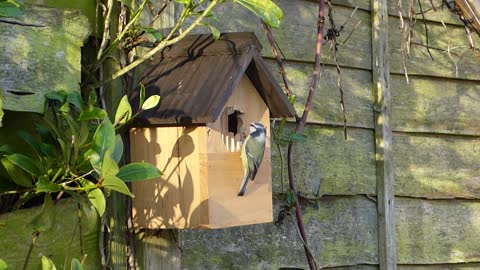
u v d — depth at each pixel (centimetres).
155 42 209
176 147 194
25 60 174
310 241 274
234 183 196
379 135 296
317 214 278
